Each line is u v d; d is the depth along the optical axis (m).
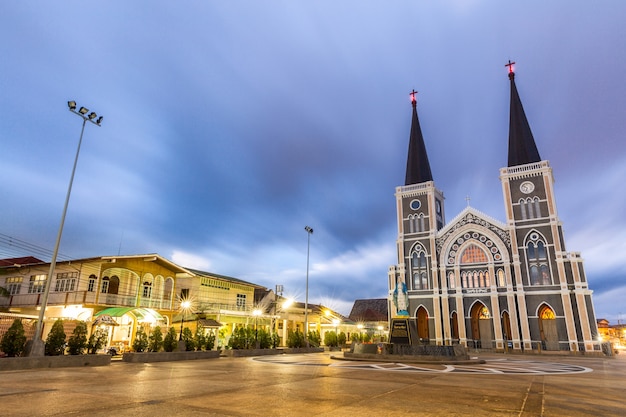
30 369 18.41
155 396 10.93
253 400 10.52
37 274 36.91
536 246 56.62
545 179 58.28
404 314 33.44
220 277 46.56
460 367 23.98
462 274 60.91
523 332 53.66
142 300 37.03
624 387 15.23
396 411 9.33
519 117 63.84
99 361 21.83
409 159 72.44
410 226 66.56
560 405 10.66
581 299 51.59
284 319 53.12
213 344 32.84
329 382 14.91
